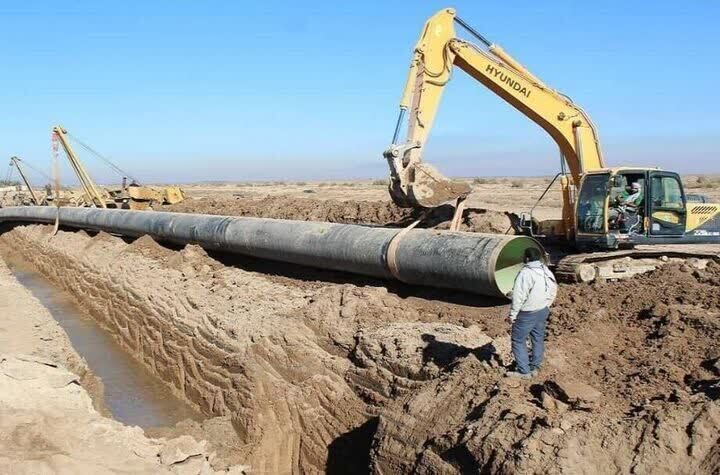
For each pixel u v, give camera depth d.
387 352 10.57
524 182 82.00
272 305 14.55
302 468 11.16
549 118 14.96
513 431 7.13
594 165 15.25
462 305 12.56
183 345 15.52
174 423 13.70
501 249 11.73
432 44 14.27
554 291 8.53
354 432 10.48
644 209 13.88
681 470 6.28
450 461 7.54
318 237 15.45
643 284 12.37
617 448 6.66
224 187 120.00
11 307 19.06
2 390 9.71
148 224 23.77
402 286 14.01
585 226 13.98
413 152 13.87
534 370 8.56
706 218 14.41
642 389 7.88
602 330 10.31
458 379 8.71
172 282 18.81
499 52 14.70
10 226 45.88
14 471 7.84
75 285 26.38
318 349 12.12
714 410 6.66
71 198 41.00
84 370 15.62
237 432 12.23
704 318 9.64
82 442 9.26
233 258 20.02
